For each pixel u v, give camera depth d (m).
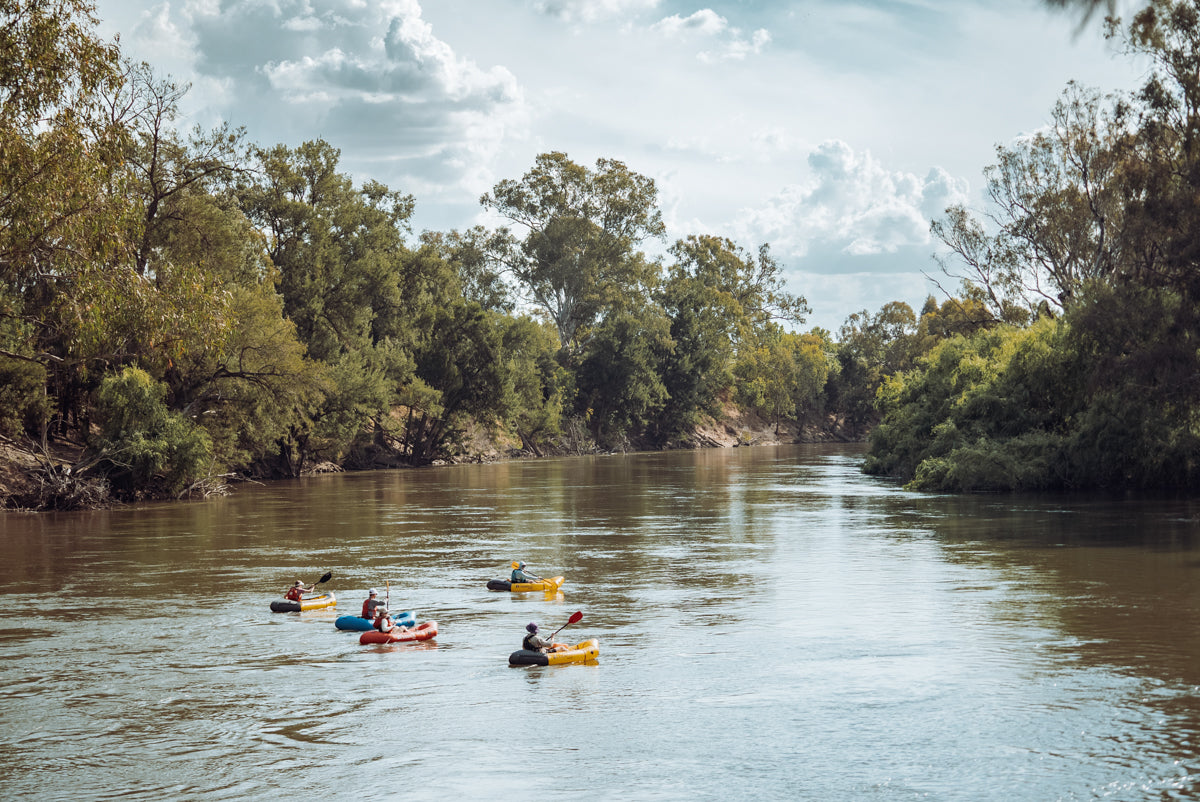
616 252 120.00
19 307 44.81
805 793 11.09
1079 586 23.31
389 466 84.38
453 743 12.88
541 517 41.34
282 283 73.00
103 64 28.92
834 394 158.25
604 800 10.99
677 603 22.03
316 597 22.19
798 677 15.73
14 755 12.62
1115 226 62.72
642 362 116.50
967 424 55.31
